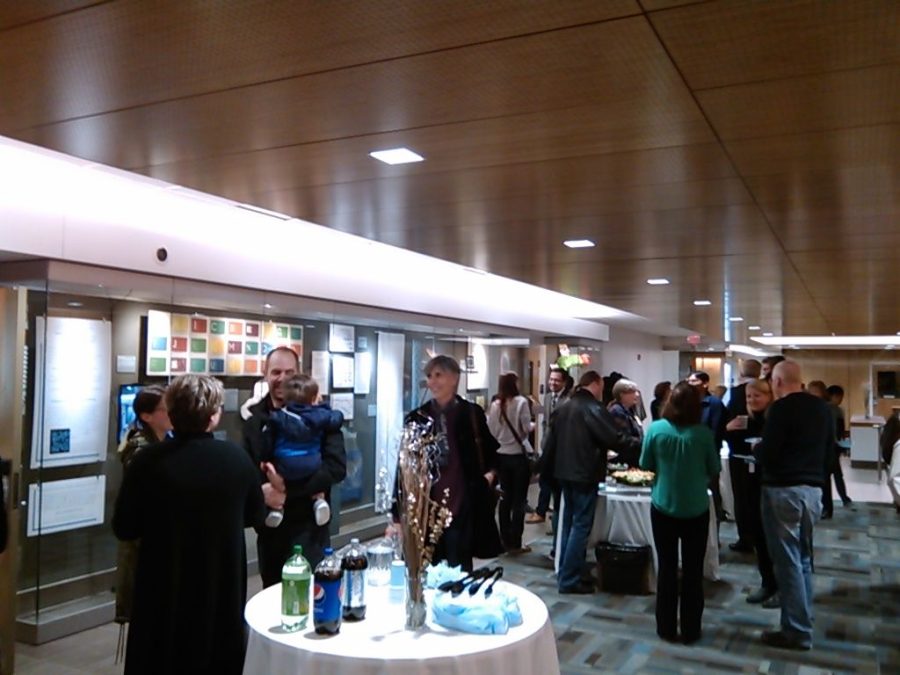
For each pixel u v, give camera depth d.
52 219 4.00
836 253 5.28
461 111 2.57
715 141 2.84
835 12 1.81
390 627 2.24
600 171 3.30
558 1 1.80
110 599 4.66
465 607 2.22
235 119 2.67
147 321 4.79
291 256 5.79
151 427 3.67
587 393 5.24
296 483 3.17
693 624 4.25
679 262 5.85
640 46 2.04
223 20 1.92
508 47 2.06
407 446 2.38
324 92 2.41
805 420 4.09
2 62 2.20
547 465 5.40
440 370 3.44
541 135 2.81
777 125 2.64
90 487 4.52
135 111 2.60
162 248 4.67
